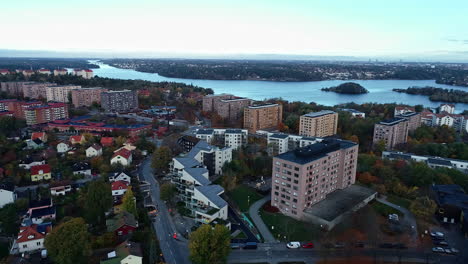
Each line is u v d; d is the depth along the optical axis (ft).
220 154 640.17
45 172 591.78
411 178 590.14
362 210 478.18
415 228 444.96
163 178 622.13
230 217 477.77
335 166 533.55
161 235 426.51
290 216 478.59
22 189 556.51
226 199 534.37
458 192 509.35
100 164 650.84
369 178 596.70
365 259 373.81
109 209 478.18
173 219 469.98
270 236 426.92
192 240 361.10
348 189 555.69
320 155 502.79
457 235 428.56
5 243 412.36
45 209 473.26
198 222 450.30
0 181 557.74
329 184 525.34
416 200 475.31
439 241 411.95
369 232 426.10
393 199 542.16
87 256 367.86
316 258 377.91
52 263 361.92
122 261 344.49
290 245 398.62
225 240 356.38
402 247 397.39
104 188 467.52
